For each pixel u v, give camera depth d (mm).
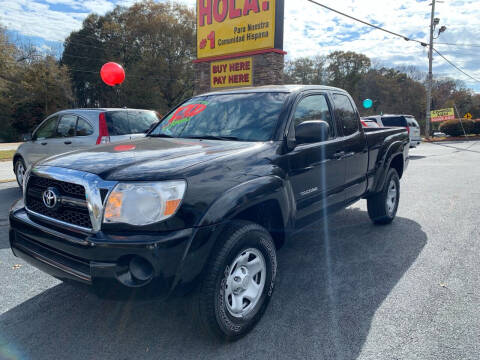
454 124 31656
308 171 3406
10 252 4441
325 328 2809
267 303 2904
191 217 2338
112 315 3025
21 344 2641
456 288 3443
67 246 2406
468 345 2572
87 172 2443
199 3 14781
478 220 5742
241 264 2676
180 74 40188
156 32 38906
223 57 14055
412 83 63156
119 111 7031
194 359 2461
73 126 7012
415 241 4785
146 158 2643
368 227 5441
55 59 45625
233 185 2596
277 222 3113
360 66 59469
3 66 34344
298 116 3486
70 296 3346
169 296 2309
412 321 2889
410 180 9602
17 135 44781
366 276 3736
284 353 2516
